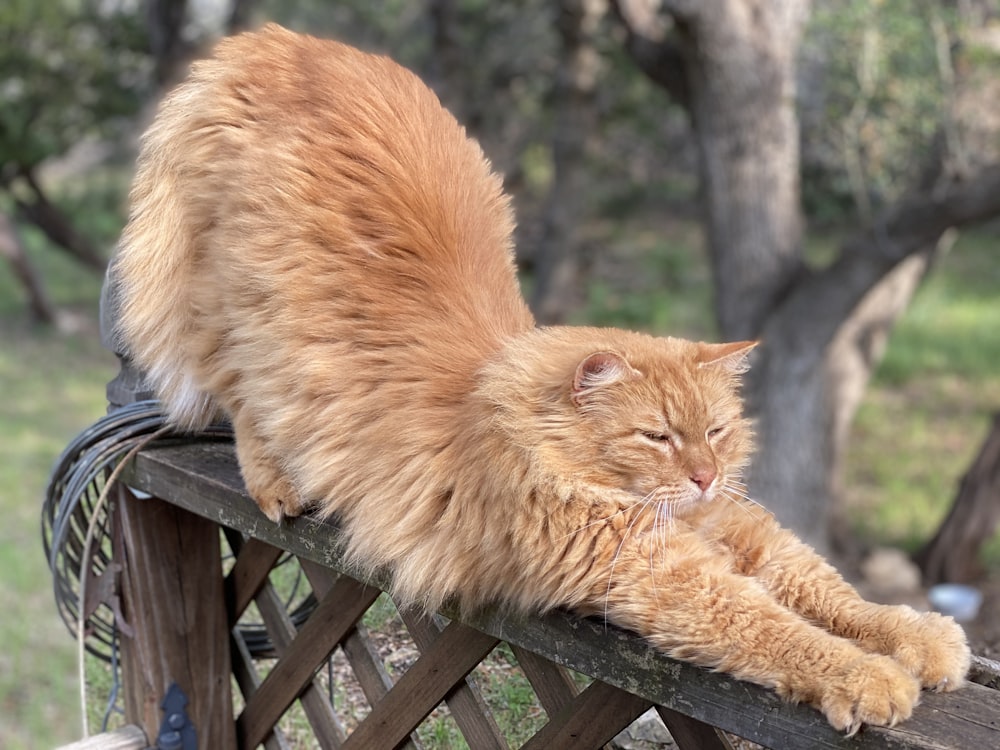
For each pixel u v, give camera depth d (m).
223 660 2.98
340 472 2.19
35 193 12.62
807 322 7.11
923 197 6.74
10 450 9.01
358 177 2.38
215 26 12.83
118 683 3.39
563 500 1.91
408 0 13.95
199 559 2.93
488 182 2.65
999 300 13.36
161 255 2.56
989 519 6.85
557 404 1.96
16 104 11.66
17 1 11.09
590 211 16.08
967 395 10.64
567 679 2.03
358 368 2.22
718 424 2.12
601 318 12.59
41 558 7.04
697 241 15.76
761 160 7.23
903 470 9.07
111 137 13.05
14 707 5.39
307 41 2.65
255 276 2.33
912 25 6.86
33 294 13.05
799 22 7.39
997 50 6.89
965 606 6.00
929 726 1.53
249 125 2.49
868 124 7.42
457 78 12.19
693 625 1.75
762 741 1.67
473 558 2.00
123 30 12.31
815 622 1.90
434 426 2.09
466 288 2.35
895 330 12.30
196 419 2.71
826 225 14.21
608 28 10.94
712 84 7.14
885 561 7.16
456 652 2.18
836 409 7.77
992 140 7.43
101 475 2.96
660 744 2.30
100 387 10.98
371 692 2.45
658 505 1.94
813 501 7.27
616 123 13.42
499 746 2.17
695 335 12.13
